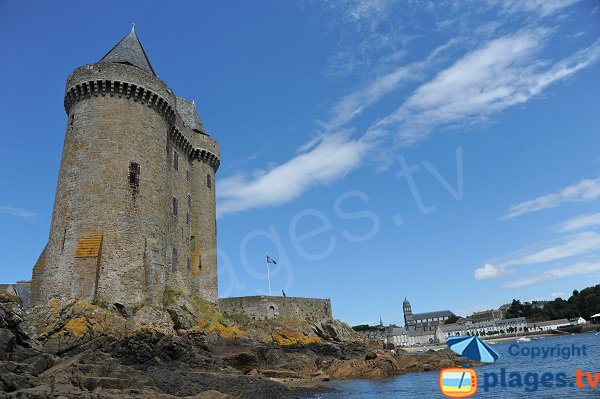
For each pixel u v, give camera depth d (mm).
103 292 31859
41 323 28688
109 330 29422
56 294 31938
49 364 22156
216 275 49438
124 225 34438
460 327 157000
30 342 24672
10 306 23438
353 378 39000
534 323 147000
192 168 50031
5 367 18672
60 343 27312
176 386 23172
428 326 185500
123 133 36656
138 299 33312
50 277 32844
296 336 54812
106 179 34844
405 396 25641
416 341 157625
